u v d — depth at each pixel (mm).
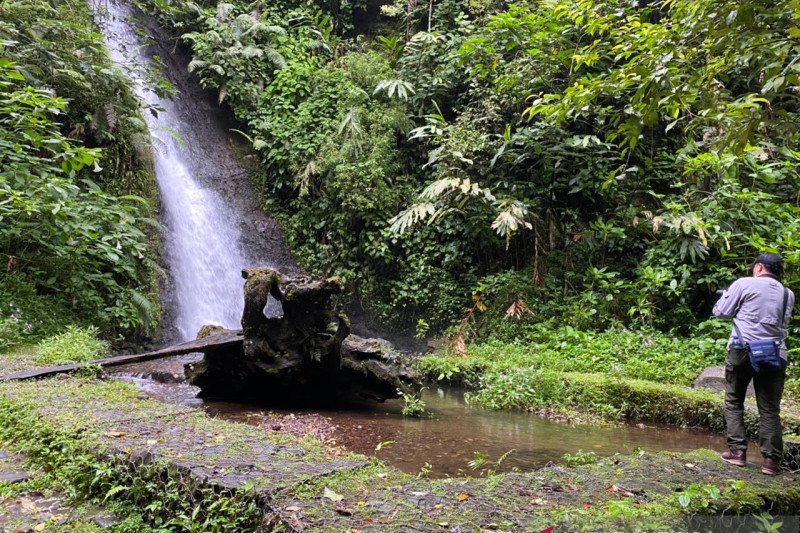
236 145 13367
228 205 12320
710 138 8641
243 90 12922
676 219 8102
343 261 11680
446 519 2295
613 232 9297
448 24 12859
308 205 12281
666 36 3711
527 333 8961
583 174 9539
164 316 9547
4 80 7262
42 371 5203
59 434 3393
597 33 9289
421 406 5645
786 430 5176
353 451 4191
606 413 6047
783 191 9062
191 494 2566
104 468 2941
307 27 14328
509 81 9672
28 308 7453
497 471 3879
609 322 8805
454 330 9844
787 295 3887
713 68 3916
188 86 13547
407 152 11984
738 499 2961
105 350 7176
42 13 9008
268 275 5359
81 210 7938
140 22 13359
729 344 3951
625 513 2467
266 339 5438
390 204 11188
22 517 2756
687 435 5449
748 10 3141
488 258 10680
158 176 11023
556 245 10141
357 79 12391
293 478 2621
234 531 2312
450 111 12102
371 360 5703
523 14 9844
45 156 8953
